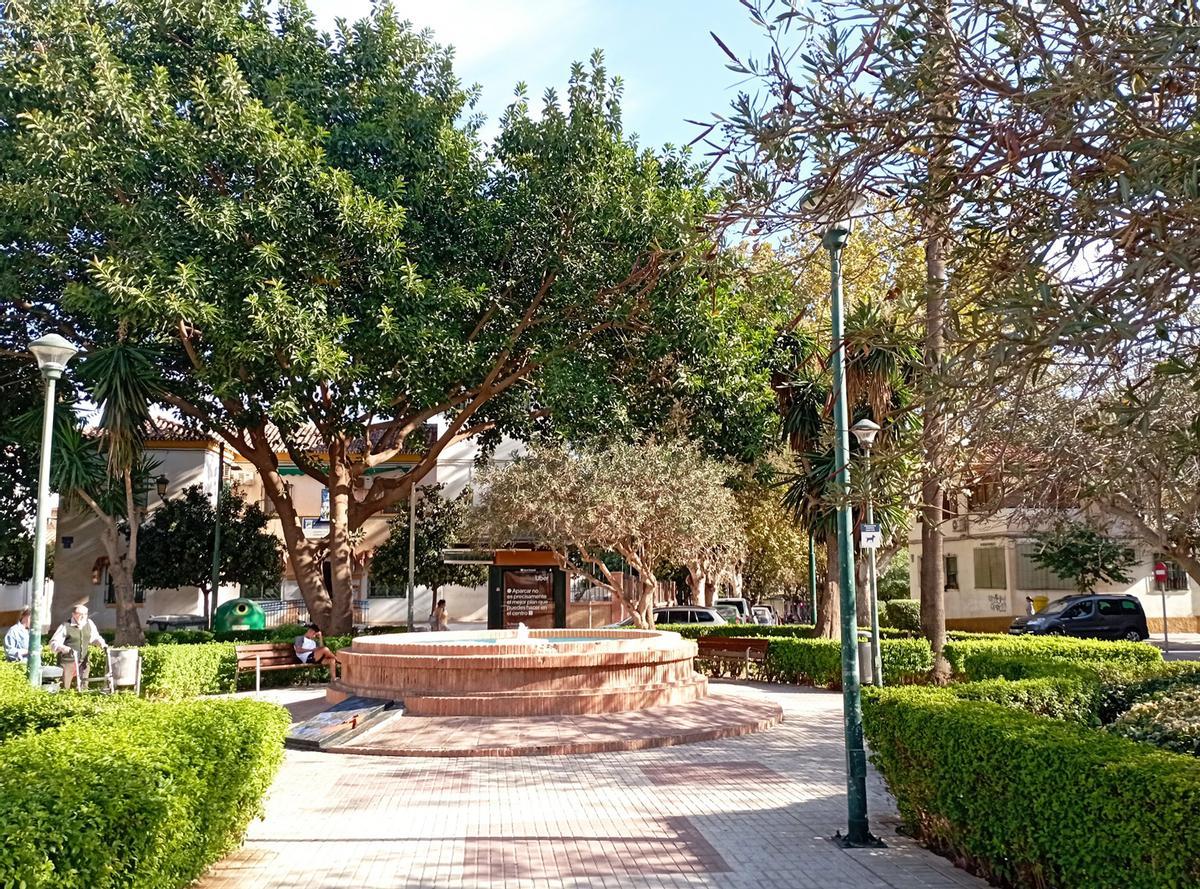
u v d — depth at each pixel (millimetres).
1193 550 8844
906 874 6152
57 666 15000
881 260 12508
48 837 3955
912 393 4688
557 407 18281
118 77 15883
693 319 17594
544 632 17109
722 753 10703
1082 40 3742
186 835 5254
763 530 30766
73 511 24016
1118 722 7523
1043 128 3688
